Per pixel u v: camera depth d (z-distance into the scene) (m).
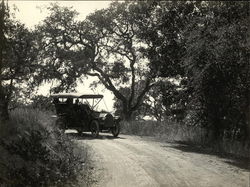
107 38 45.12
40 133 11.29
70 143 14.33
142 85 50.31
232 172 13.30
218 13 23.22
